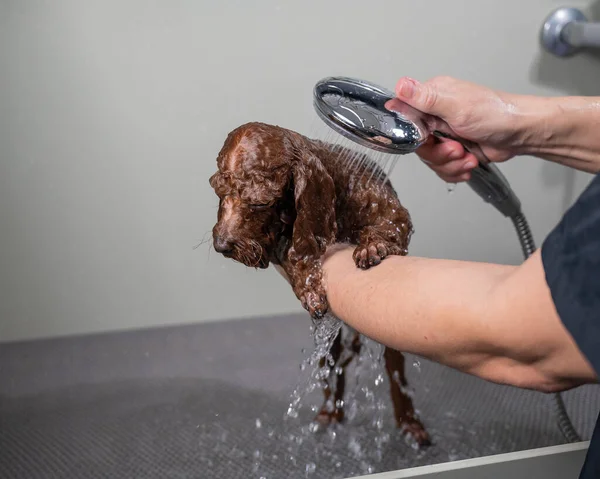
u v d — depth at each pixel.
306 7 1.62
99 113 1.61
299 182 0.58
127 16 1.56
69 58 1.56
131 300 1.73
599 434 0.49
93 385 1.31
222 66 1.62
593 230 0.37
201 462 0.94
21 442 1.04
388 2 1.65
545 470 0.60
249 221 0.57
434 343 0.42
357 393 1.17
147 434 1.06
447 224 1.81
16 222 1.63
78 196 1.65
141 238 1.70
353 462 0.93
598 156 0.70
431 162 0.73
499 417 1.07
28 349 1.54
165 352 1.50
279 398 1.20
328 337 0.68
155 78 1.61
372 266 0.53
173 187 1.68
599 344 0.35
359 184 0.67
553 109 0.68
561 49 1.71
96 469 0.94
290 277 0.62
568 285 0.36
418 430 1.00
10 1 1.51
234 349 1.50
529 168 1.82
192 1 1.58
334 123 0.59
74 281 1.69
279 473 0.91
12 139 1.59
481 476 0.59
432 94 0.65
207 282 1.75
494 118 0.68
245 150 0.57
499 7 1.70
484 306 0.40
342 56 1.66
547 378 0.41
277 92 1.66
